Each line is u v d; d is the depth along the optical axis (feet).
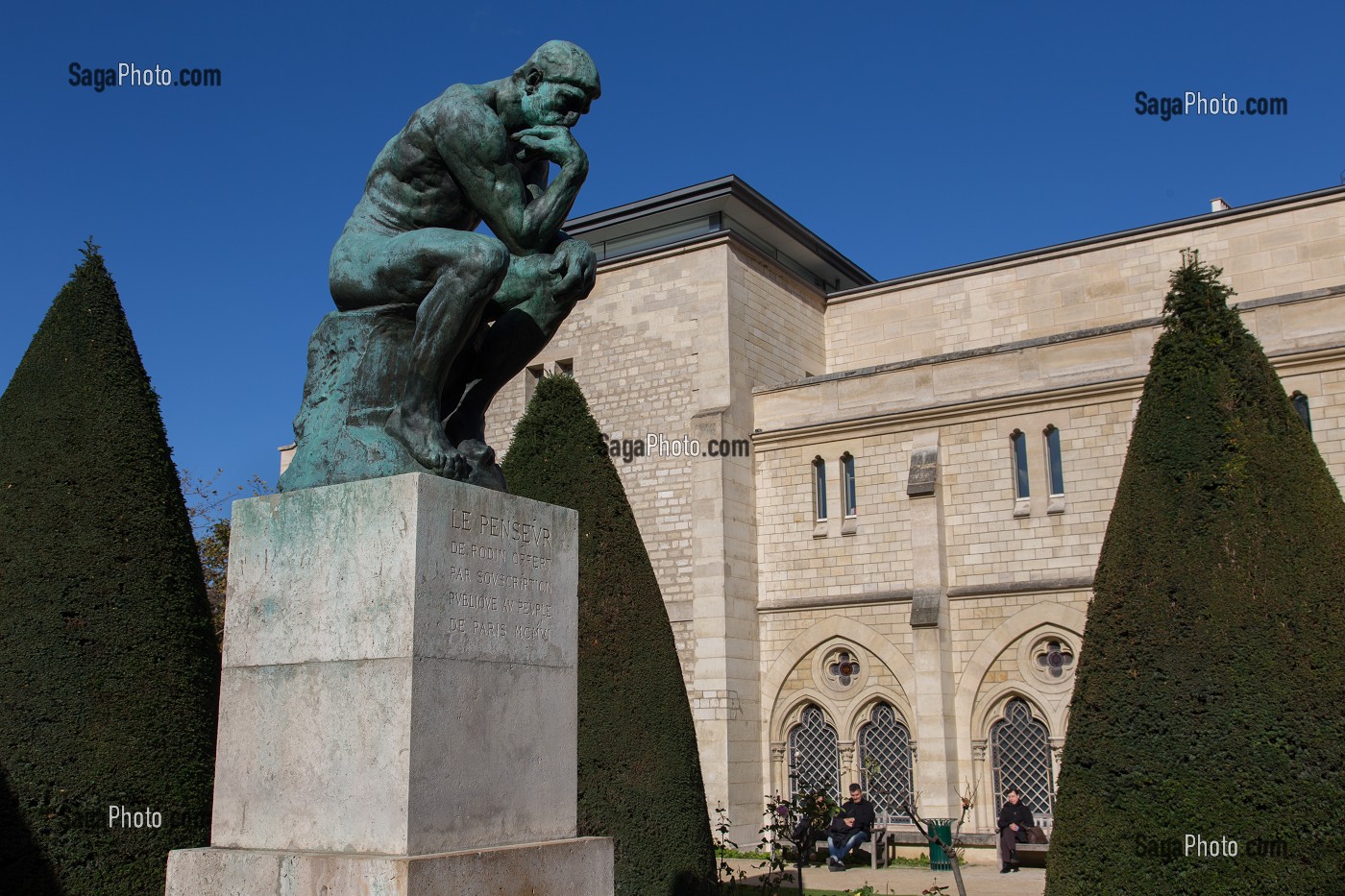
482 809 17.08
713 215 117.70
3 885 35.22
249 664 18.01
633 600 51.70
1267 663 36.35
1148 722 37.68
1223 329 41.68
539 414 55.83
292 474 19.60
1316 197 99.19
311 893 15.84
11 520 39.70
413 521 16.84
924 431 93.91
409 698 16.25
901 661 90.94
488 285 18.89
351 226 20.52
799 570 97.45
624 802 48.03
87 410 41.60
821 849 82.23
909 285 114.62
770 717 96.22
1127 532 40.70
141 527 41.04
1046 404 89.30
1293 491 38.70
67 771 36.99
